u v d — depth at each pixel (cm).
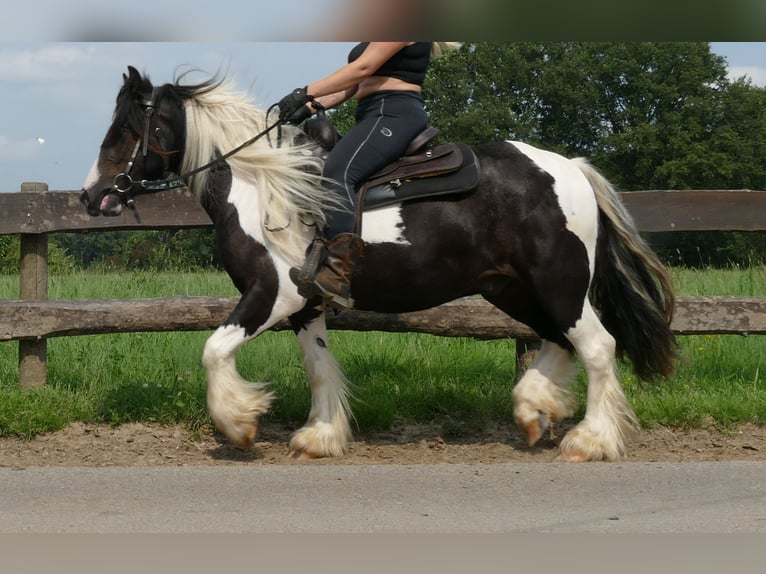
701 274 1039
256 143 541
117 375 701
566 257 536
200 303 657
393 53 527
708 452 573
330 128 561
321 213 524
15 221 673
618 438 550
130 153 551
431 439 611
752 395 656
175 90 555
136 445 586
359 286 540
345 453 574
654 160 5878
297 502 448
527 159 546
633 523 413
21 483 484
